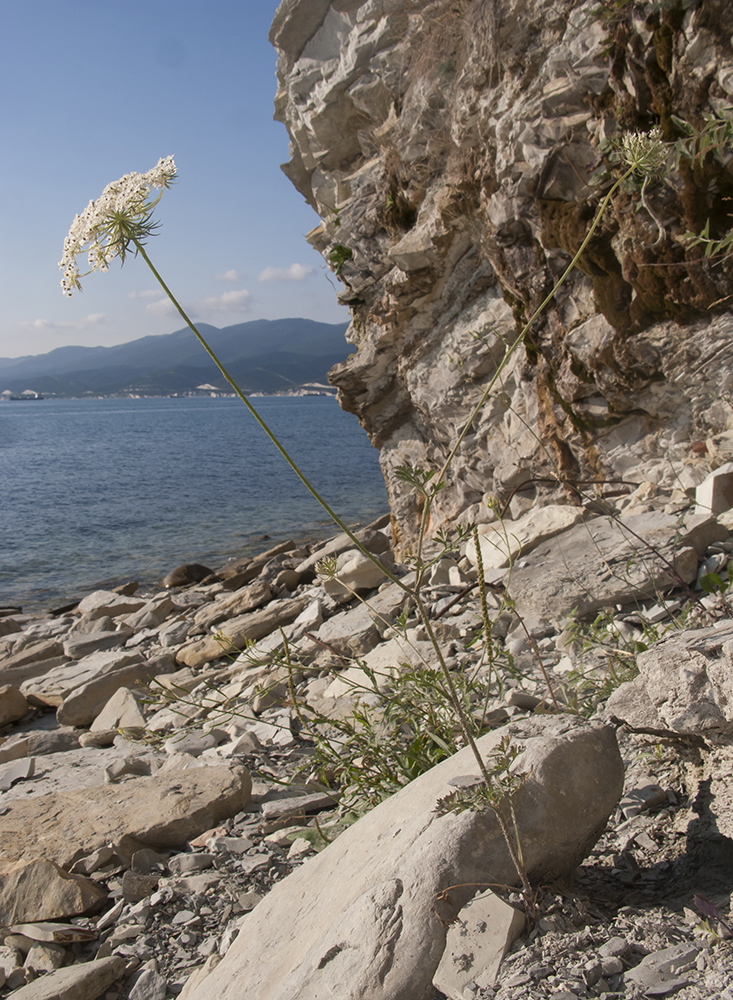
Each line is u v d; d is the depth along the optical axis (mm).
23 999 2656
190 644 8273
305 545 17047
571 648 4750
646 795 2820
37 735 6465
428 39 8195
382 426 10984
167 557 18516
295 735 5145
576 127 6492
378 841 2373
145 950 2955
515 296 7883
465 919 1959
